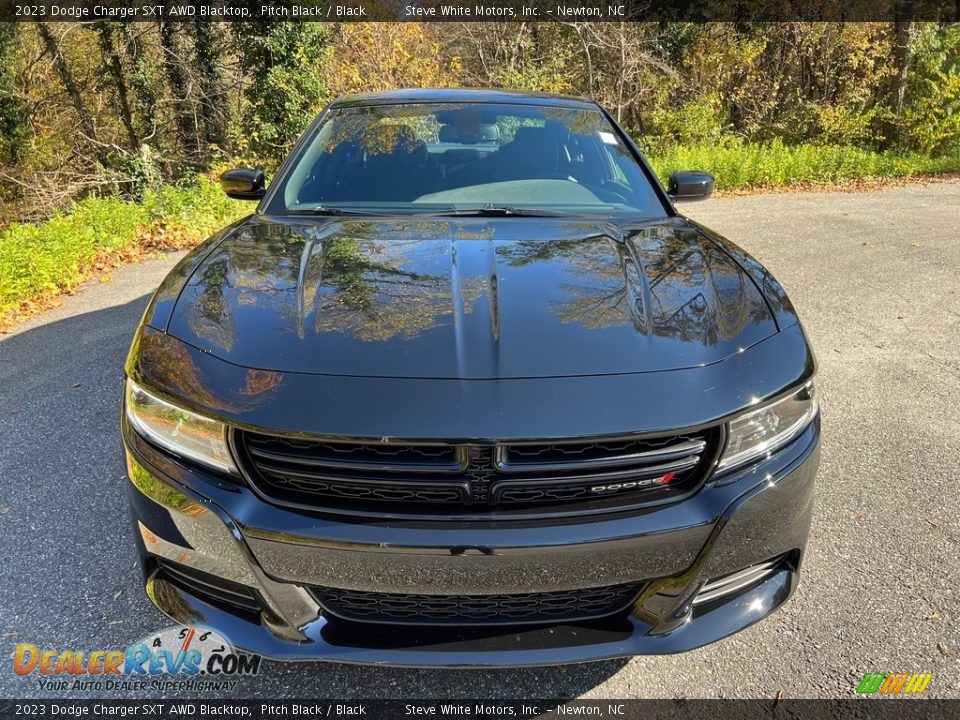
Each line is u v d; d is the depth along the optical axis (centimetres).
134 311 507
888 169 1403
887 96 1725
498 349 159
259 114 1361
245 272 196
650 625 164
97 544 241
